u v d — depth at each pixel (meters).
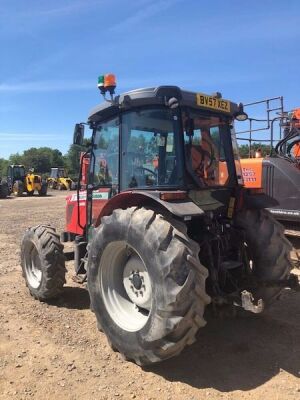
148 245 3.95
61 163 106.00
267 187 8.12
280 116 8.77
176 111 4.45
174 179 4.46
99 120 5.49
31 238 6.16
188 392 3.80
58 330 5.16
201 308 3.82
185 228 4.09
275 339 4.79
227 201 4.96
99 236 4.53
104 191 5.42
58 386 3.96
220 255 4.67
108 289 4.62
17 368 4.29
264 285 4.61
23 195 35.47
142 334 4.05
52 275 5.89
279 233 4.90
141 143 4.77
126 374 4.13
